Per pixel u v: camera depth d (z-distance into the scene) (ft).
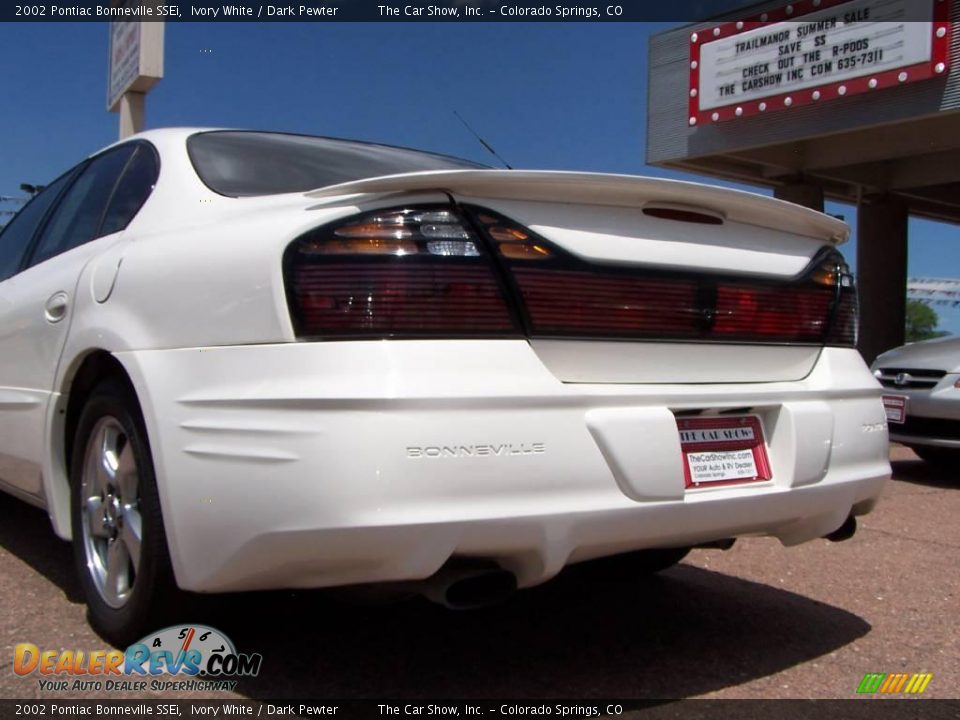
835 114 38.52
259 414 7.37
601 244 8.11
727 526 8.48
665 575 13.00
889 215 53.78
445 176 7.47
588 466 7.63
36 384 11.00
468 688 8.77
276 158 10.69
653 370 8.32
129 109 26.58
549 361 7.79
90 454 9.86
